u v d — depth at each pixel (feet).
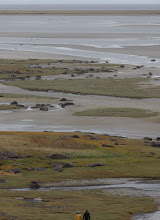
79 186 391.86
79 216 254.68
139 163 481.87
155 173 433.48
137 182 403.95
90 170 446.19
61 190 376.48
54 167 453.99
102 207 314.14
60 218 278.67
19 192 362.74
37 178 415.85
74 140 595.06
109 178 419.33
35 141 589.73
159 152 551.59
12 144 561.43
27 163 477.36
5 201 323.98
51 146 571.69
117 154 530.27
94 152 536.01
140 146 588.09
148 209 311.68
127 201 333.62
